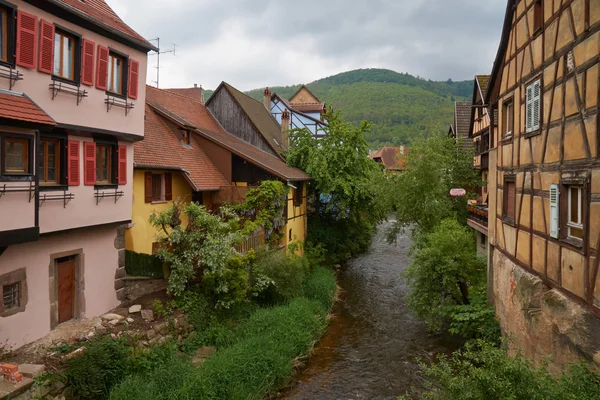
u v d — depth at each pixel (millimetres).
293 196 20219
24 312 8453
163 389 8328
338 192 22875
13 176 7383
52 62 8672
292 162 23281
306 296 15641
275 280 14023
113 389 7980
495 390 5246
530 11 9547
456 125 31578
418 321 14734
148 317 10359
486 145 23109
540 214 8750
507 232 11062
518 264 10125
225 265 11727
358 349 12461
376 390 10188
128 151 11180
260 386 9523
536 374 5652
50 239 9039
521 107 10086
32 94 8266
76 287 9922
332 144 23359
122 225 11242
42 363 7629
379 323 14539
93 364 8031
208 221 11602
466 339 13078
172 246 11758
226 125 24031
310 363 11539
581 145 6941
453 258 13305
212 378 8891
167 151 15852
